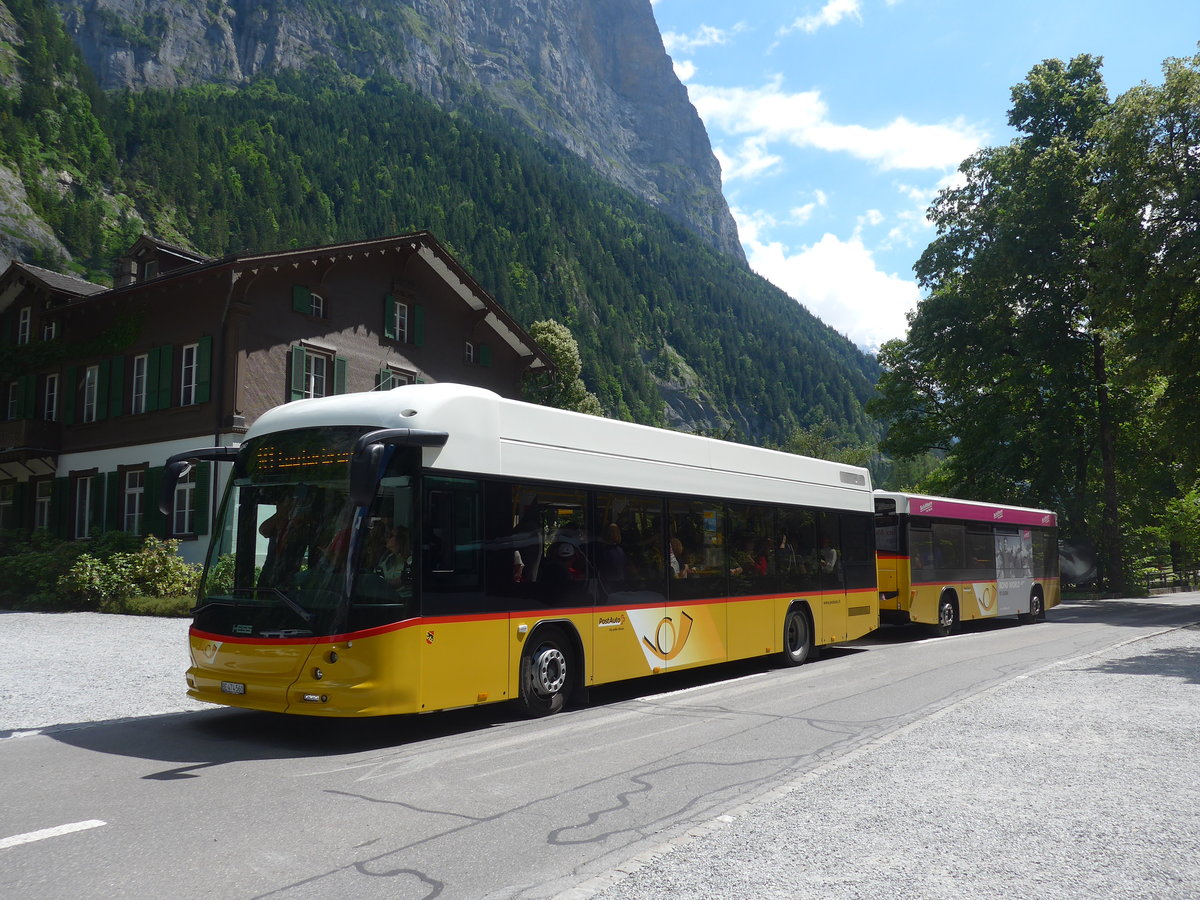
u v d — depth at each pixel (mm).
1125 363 25984
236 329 24859
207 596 8312
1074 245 32500
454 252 164250
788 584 13609
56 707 9656
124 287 26906
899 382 42125
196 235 129000
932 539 19016
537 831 5250
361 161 185375
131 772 6758
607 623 10117
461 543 8500
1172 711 9055
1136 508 41312
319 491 8078
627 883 4297
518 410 9367
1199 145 24188
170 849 4891
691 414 197125
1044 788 6090
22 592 22797
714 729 8500
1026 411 36375
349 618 7574
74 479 28406
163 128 146250
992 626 22453
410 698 7816
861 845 4863
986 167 36188
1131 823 5266
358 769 6875
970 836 5016
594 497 10180
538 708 9234
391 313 30438
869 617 15688
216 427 24531
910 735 7930
